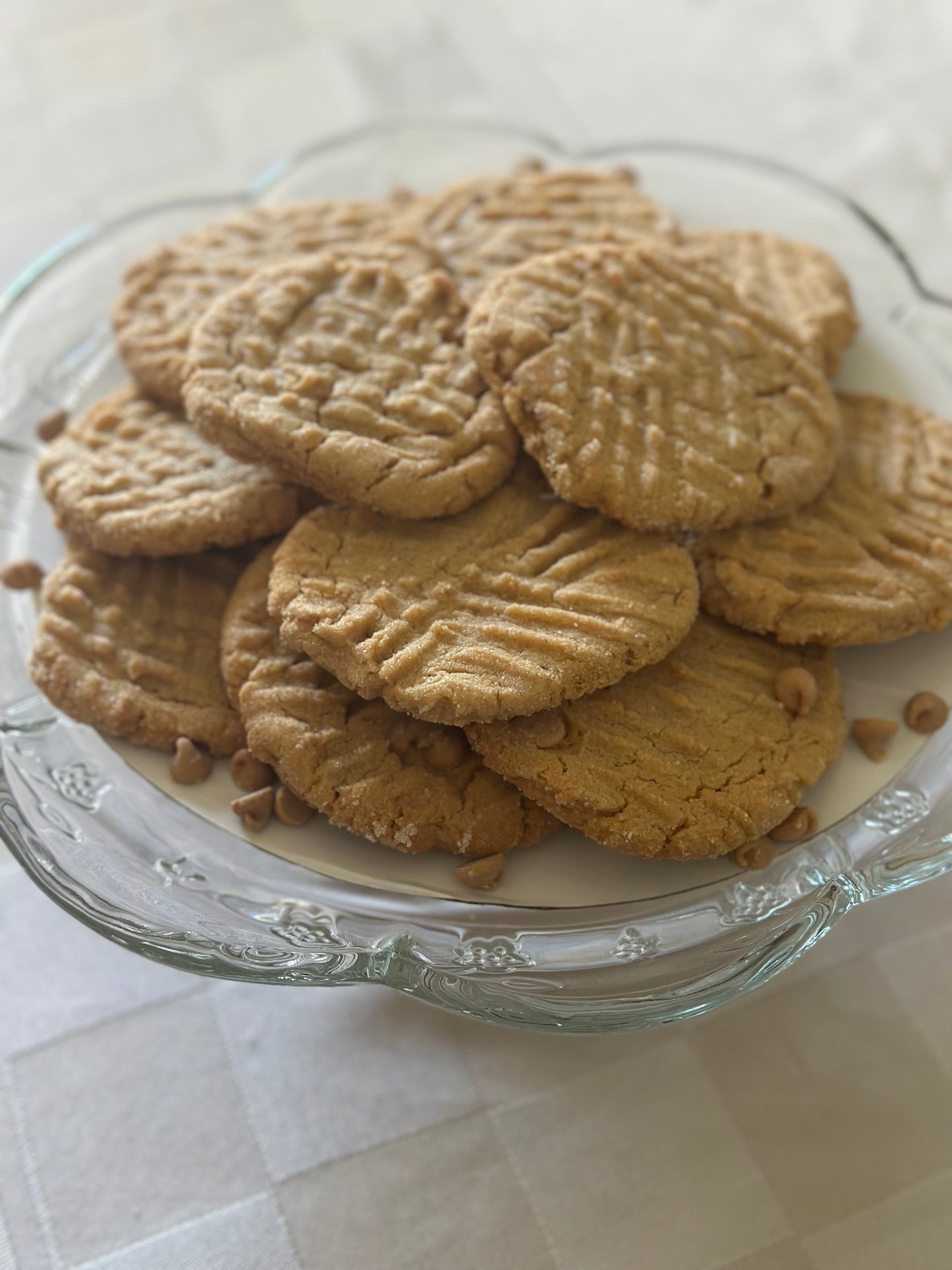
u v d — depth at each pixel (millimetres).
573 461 229
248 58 434
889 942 265
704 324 253
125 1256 233
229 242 284
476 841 219
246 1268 233
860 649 247
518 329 239
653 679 229
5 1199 239
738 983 208
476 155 347
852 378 284
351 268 259
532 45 438
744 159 331
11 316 307
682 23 438
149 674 236
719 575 236
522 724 217
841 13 435
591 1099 248
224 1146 244
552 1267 231
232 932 214
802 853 224
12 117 414
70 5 447
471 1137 244
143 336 267
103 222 341
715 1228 234
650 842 212
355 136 347
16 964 263
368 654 212
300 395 235
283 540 238
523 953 214
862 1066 250
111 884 219
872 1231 233
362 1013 258
